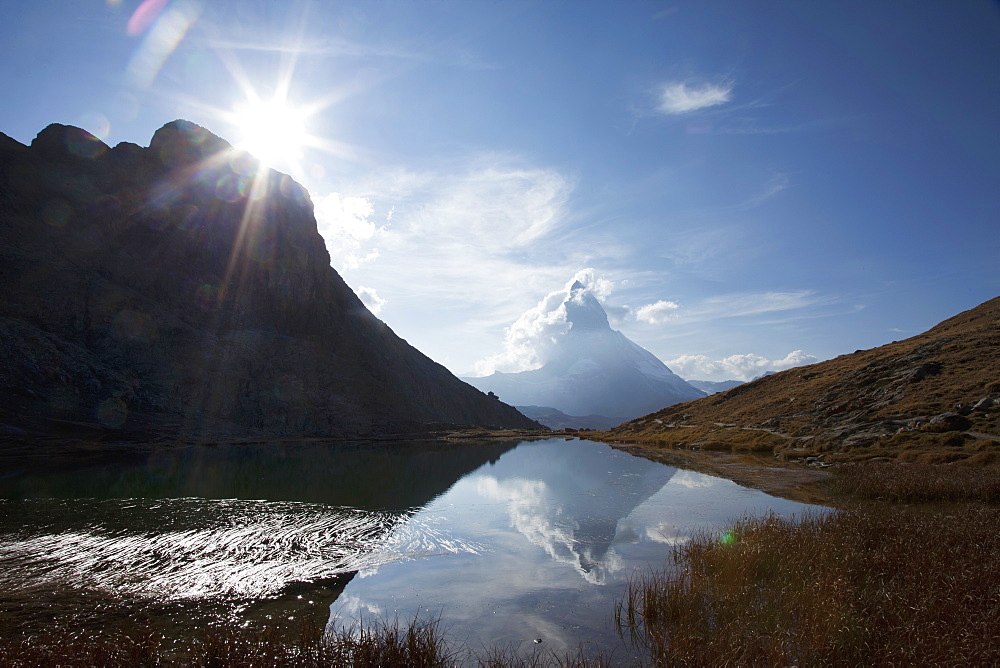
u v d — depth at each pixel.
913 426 36.41
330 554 17.00
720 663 8.71
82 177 107.69
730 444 50.91
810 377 65.38
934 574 11.28
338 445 78.56
